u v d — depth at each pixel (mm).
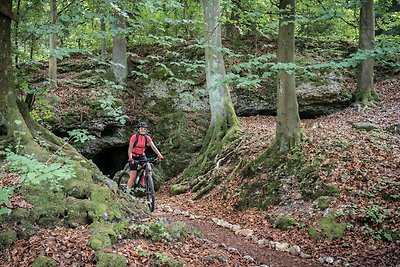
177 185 13281
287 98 10555
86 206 5715
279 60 10242
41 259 4402
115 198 6551
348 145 10102
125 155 15859
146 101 17156
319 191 8797
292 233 7820
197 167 13852
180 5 9406
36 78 15523
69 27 8297
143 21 8891
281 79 10586
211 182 11961
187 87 17406
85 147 14461
